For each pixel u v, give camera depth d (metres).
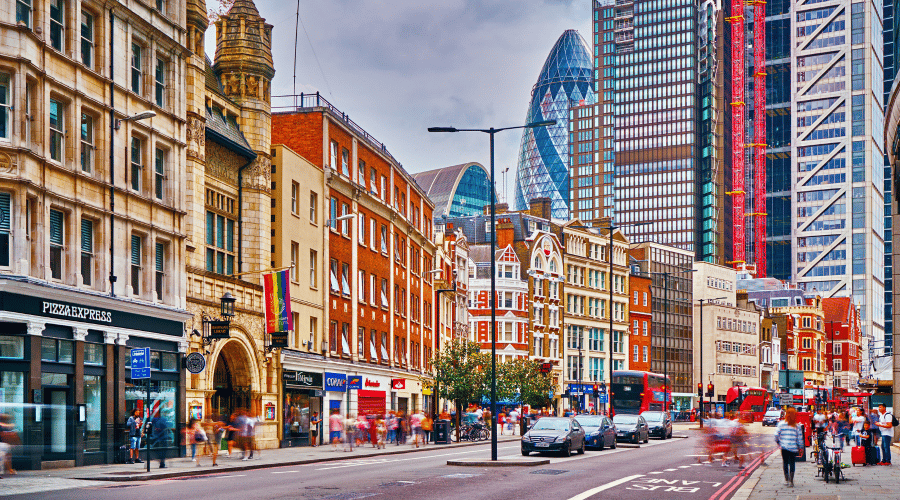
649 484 25.09
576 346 117.81
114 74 33.31
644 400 74.81
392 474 27.41
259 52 45.81
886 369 52.47
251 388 42.50
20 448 27.52
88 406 31.22
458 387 59.72
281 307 42.12
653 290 139.25
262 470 30.14
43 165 29.20
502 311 104.44
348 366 54.97
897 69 40.94
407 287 69.12
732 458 36.41
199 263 39.09
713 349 151.12
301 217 49.41
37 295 28.48
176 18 37.47
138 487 22.84
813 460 35.56
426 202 77.50
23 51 28.22
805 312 180.50
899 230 42.81
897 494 22.00
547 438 37.59
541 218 120.25
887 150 45.53
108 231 32.44
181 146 37.31
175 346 36.31
